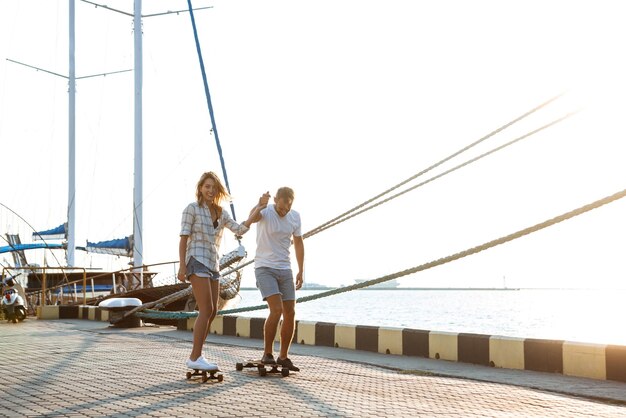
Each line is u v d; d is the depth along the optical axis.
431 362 8.60
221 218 6.70
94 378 6.55
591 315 47.44
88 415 4.67
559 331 27.78
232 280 17.72
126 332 13.24
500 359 8.12
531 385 6.65
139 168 26.73
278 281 7.11
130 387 5.97
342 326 10.35
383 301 108.06
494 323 34.97
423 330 9.16
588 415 5.00
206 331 6.45
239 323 12.34
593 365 7.21
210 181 6.59
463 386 6.50
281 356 7.14
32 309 20.92
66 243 31.52
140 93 27.22
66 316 18.55
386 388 6.21
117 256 27.34
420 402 5.45
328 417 4.68
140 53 27.48
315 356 9.16
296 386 6.15
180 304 19.66
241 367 7.22
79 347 9.88
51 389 5.84
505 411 5.11
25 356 8.62
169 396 5.48
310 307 71.44
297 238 7.26
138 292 20.41
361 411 4.94
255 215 6.86
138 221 26.39
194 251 6.48
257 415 4.70
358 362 8.54
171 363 7.88
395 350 9.48
